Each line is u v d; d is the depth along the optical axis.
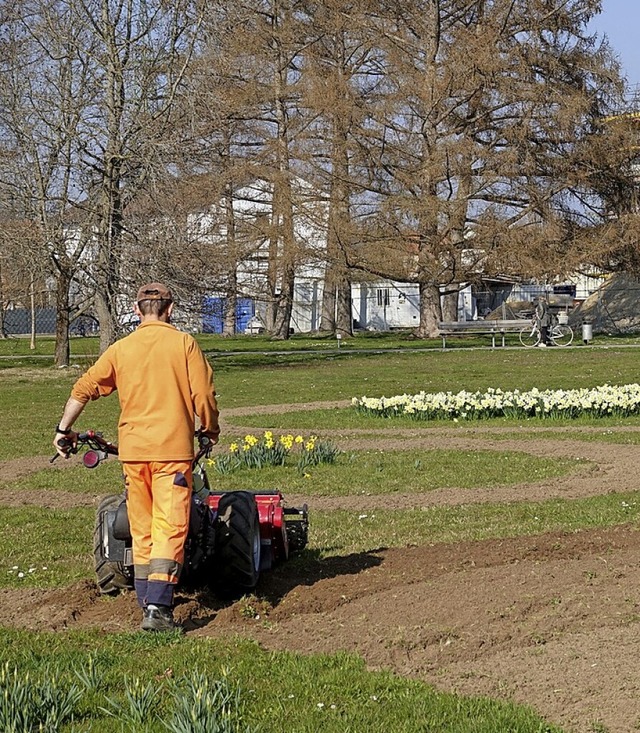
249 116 39.88
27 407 20.50
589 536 7.93
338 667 5.23
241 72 38.53
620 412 16.48
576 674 5.08
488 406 16.72
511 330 39.56
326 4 38.44
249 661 5.30
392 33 38.56
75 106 27.62
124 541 6.41
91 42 28.16
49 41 27.97
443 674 5.17
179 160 28.00
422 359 31.81
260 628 5.97
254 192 46.84
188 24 27.81
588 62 39.09
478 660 5.34
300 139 37.94
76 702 4.70
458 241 37.41
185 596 6.64
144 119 27.72
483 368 27.56
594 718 4.58
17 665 5.23
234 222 39.12
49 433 16.30
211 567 6.61
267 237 38.69
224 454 13.15
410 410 16.75
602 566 6.98
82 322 48.28
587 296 54.56
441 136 37.25
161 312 6.16
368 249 37.25
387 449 13.69
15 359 35.41
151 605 5.77
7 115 27.70
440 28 39.12
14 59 28.03
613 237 37.88
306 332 58.12
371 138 37.00
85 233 28.19
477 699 4.79
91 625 6.08
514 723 4.47
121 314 29.00
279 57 39.84
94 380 5.99
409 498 10.29
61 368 30.53
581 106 37.28
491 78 36.41
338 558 7.60
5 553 8.12
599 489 10.55
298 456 12.84
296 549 7.75
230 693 4.77
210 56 28.77
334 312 51.97
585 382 22.95
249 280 41.78
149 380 5.88
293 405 19.52
